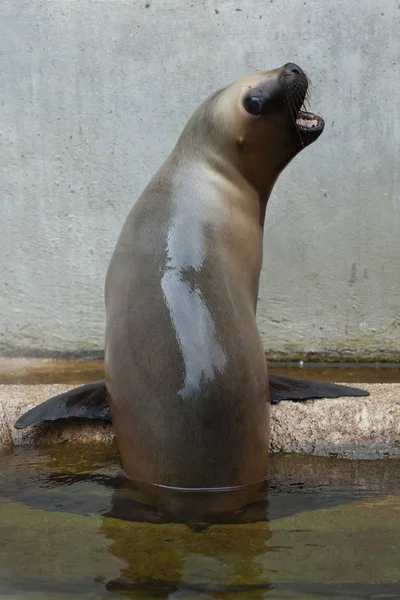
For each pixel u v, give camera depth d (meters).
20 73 8.34
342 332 8.33
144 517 3.97
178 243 4.58
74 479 4.63
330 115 8.16
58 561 3.42
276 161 5.34
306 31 8.12
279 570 3.30
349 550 3.53
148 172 8.38
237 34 8.18
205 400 4.26
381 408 5.21
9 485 4.56
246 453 4.43
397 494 4.37
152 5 8.20
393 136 8.12
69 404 5.22
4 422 5.46
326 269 8.28
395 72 8.07
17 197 8.45
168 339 4.34
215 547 3.57
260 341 4.67
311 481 4.61
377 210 8.20
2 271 8.53
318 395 5.34
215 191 4.96
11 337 8.59
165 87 8.28
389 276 8.23
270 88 5.11
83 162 8.38
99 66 8.28
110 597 3.05
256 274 5.02
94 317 8.52
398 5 8.02
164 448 4.36
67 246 8.47
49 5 8.27
